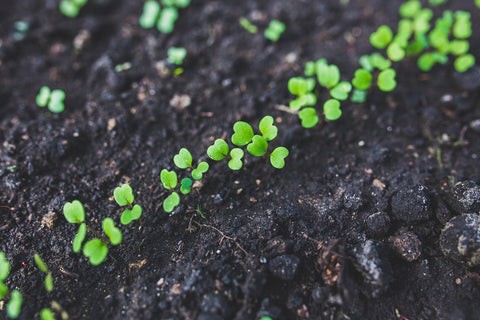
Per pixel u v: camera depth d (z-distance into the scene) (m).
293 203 0.29
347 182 0.30
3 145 0.32
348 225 0.29
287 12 0.38
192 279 0.26
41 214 0.29
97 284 0.27
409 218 0.28
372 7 0.39
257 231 0.28
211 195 0.30
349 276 0.26
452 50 0.34
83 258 0.28
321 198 0.30
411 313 0.26
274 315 0.26
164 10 0.38
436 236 0.28
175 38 0.37
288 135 0.32
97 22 0.38
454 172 0.31
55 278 0.27
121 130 0.32
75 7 0.39
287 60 0.36
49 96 0.33
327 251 0.27
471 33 0.37
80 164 0.31
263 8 0.39
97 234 0.28
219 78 0.35
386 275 0.26
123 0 0.40
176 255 0.28
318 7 0.39
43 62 0.36
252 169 0.31
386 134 0.33
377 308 0.27
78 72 0.36
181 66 0.35
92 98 0.34
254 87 0.34
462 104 0.33
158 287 0.27
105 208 0.29
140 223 0.29
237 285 0.26
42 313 0.25
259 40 0.37
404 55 0.35
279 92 0.34
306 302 0.26
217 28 0.37
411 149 0.32
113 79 0.34
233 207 0.29
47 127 0.32
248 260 0.27
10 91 0.35
